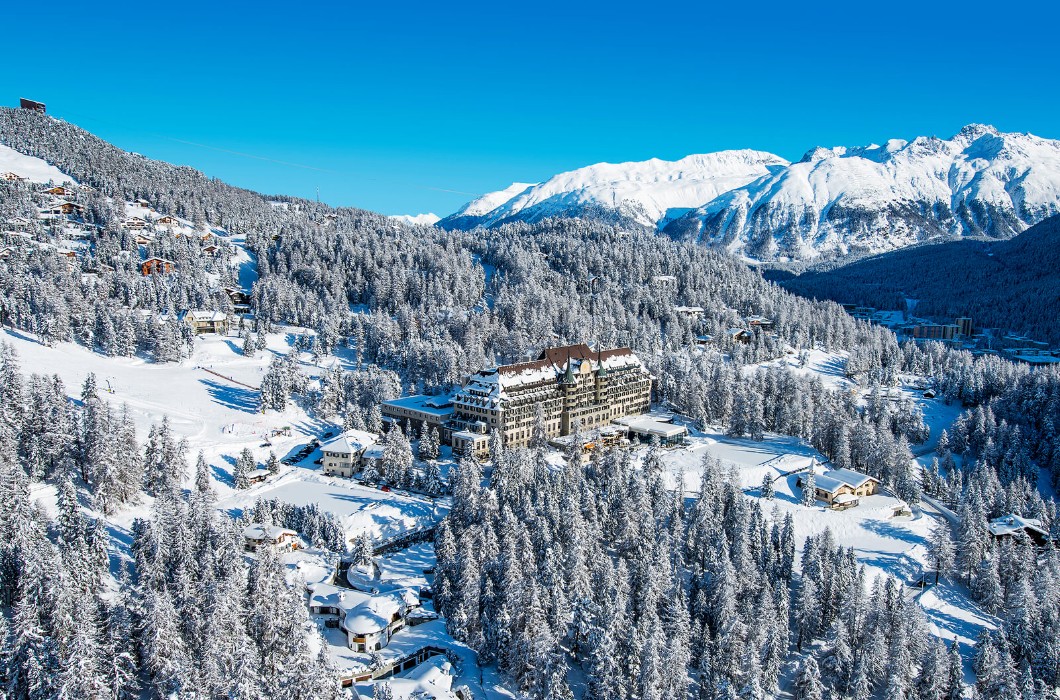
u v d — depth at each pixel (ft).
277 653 329.93
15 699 296.92
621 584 397.39
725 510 512.63
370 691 339.16
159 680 306.35
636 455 641.81
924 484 630.33
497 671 363.35
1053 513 558.56
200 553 374.02
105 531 389.19
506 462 515.09
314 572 424.05
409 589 412.98
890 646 386.93
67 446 478.18
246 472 540.52
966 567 483.92
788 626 409.28
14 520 355.56
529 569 396.78
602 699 338.54
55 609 312.09
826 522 544.62
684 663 355.15
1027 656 399.65
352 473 570.05
